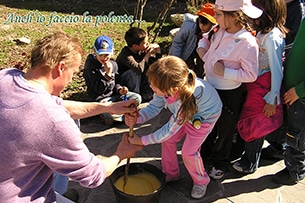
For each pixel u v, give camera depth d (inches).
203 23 129.4
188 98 95.4
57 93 74.4
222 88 108.3
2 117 64.9
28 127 64.6
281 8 103.7
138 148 101.3
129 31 156.6
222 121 113.1
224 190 119.0
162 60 94.8
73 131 68.6
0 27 248.4
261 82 110.6
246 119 115.8
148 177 112.3
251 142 120.6
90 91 152.9
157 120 155.8
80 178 72.9
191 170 111.0
